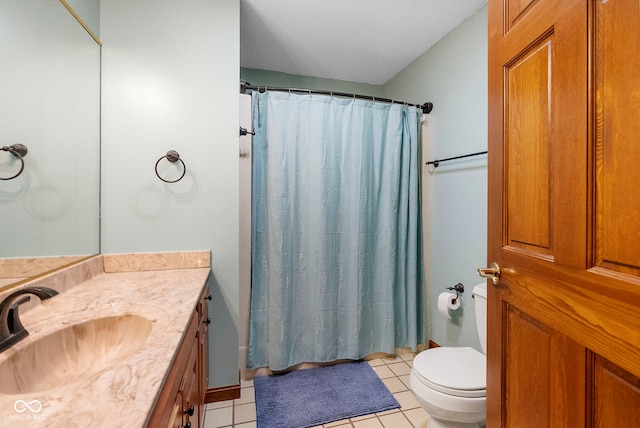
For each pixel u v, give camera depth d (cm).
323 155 192
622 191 58
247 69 250
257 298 188
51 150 114
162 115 152
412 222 213
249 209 182
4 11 92
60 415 48
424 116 221
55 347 82
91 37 137
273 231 183
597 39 62
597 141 63
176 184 155
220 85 158
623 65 57
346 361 207
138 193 151
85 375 81
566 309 71
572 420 69
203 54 156
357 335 202
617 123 58
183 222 157
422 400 127
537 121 80
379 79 274
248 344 187
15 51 97
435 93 213
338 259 201
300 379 185
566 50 69
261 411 156
